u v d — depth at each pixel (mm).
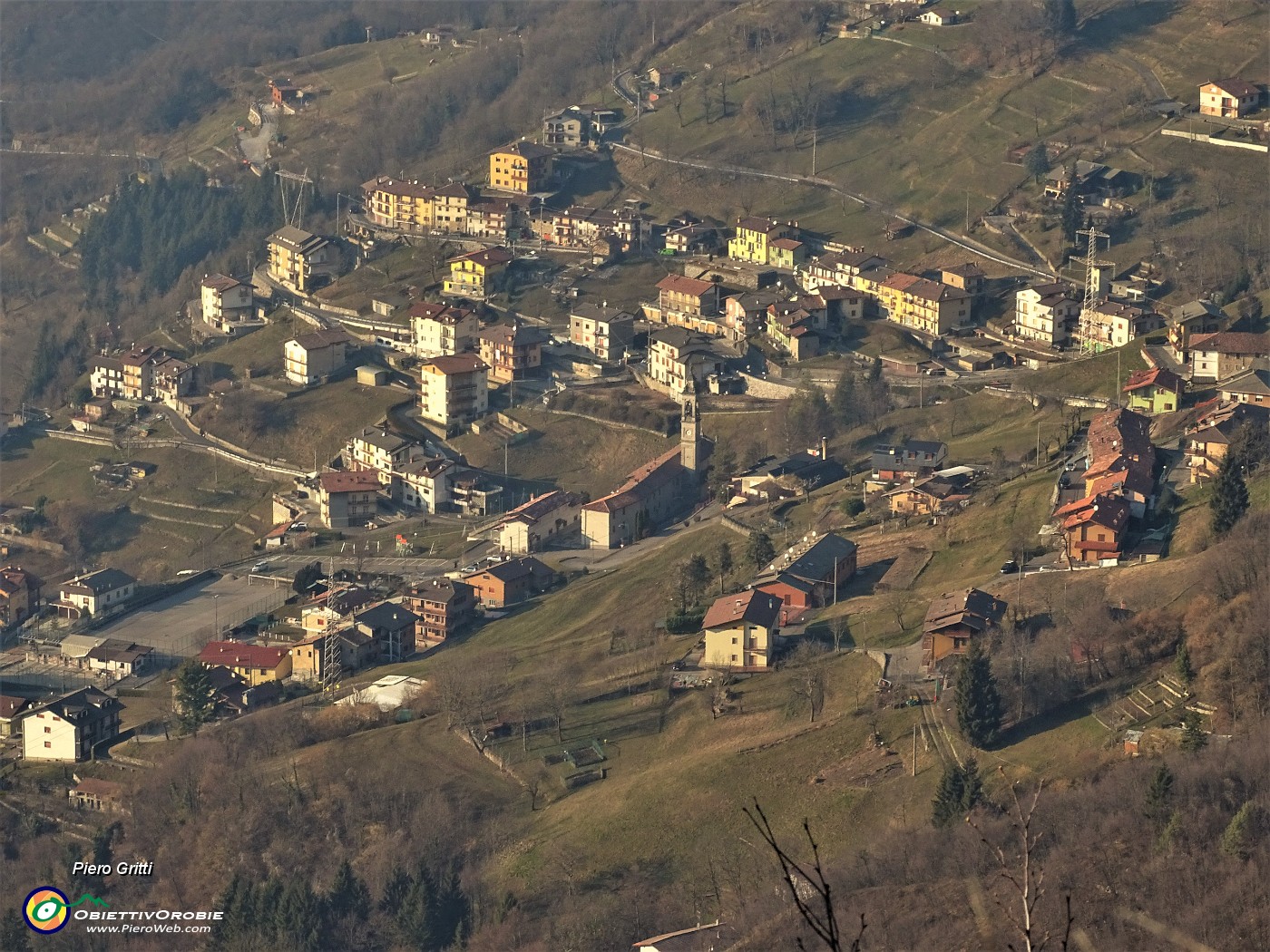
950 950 136750
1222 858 140375
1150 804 147375
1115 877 140625
